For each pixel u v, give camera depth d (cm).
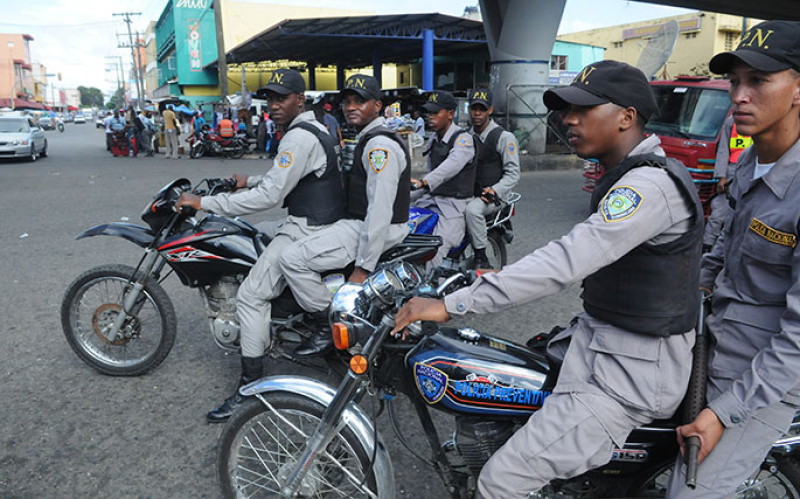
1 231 768
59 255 650
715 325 196
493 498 191
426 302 183
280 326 328
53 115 8100
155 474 283
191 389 362
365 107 324
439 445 222
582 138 183
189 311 488
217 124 2148
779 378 167
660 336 183
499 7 1484
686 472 176
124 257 643
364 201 320
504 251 545
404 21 2253
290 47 2848
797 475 205
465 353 211
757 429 181
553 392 198
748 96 174
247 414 225
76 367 389
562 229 792
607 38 3562
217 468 232
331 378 374
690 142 746
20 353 408
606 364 190
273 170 314
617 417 187
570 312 500
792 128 176
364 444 213
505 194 505
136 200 1013
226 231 328
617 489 216
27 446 302
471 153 465
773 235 178
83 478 278
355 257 321
